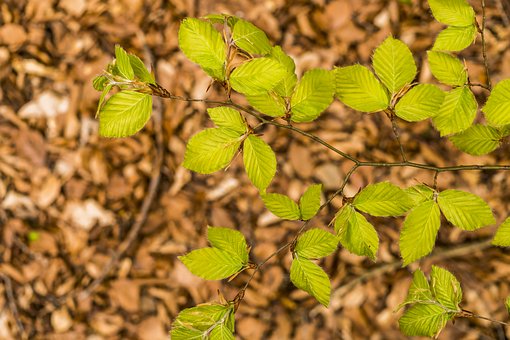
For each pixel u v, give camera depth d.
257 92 0.98
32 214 2.35
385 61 1.01
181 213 2.32
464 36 1.03
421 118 1.02
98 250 2.32
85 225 2.34
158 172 2.36
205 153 0.99
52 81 2.44
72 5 2.52
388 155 2.29
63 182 2.37
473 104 1.04
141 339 2.21
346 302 2.16
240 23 0.98
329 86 1.01
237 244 1.00
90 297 2.28
